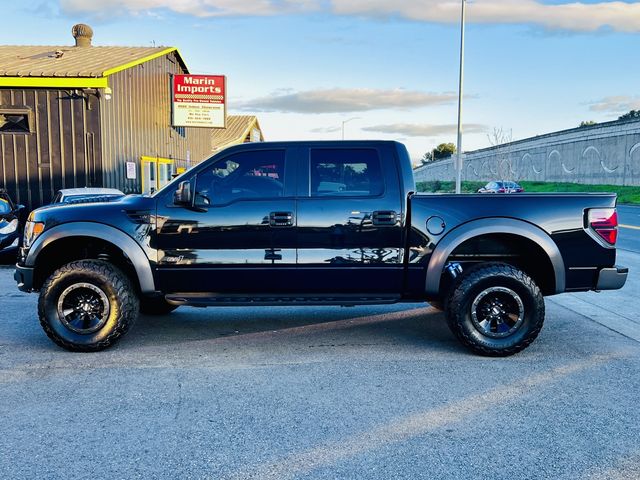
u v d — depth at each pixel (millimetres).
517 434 3695
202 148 30641
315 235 5406
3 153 14172
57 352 5527
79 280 5406
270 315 7172
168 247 5457
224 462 3328
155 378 4793
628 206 32906
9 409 4125
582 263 5395
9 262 11531
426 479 3131
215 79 22422
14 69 14203
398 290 5492
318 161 5496
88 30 21922
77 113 14172
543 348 5676
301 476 3164
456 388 4547
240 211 5418
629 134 41812
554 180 51875
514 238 5633
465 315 5312
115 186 15508
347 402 4254
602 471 3219
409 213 5410
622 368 5047
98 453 3441
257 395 4398
